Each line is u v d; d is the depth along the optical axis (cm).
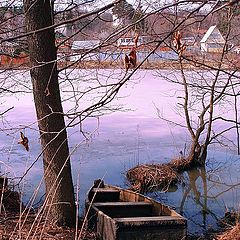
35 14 611
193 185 1136
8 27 511
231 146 1382
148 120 1712
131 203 798
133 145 1395
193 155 1263
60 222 687
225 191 1084
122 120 1733
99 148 1364
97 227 717
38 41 632
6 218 679
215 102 1276
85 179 1104
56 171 676
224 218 884
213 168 1252
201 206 988
